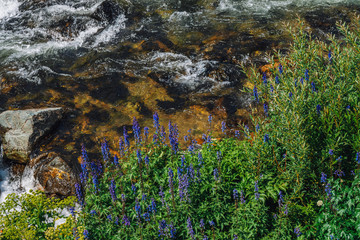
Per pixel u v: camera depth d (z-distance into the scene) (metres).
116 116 9.79
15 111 9.23
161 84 10.77
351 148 6.39
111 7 13.68
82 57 12.01
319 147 6.45
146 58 11.80
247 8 14.13
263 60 11.29
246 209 5.89
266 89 7.20
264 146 6.28
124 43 12.55
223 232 5.97
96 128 9.45
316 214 6.07
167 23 13.45
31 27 13.55
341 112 6.34
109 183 6.70
